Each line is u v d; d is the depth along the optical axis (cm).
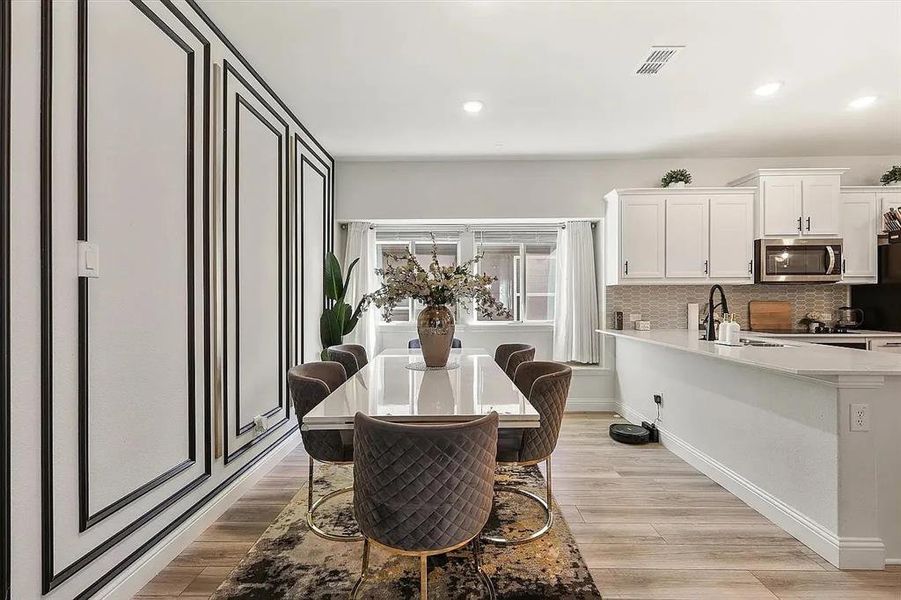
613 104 357
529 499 279
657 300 505
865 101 352
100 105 175
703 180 496
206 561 215
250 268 299
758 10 240
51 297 154
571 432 427
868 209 458
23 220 145
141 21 197
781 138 435
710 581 202
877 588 197
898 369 210
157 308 208
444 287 272
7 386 139
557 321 539
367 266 522
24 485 145
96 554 171
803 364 226
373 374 259
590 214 502
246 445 291
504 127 404
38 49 150
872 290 473
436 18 246
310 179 420
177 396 222
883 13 242
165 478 211
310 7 237
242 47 276
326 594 190
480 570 196
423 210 504
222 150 261
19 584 143
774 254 451
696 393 337
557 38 266
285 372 358
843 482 212
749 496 274
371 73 308
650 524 251
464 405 188
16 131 142
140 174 197
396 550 150
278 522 249
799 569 211
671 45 274
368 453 150
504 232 556
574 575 203
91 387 171
